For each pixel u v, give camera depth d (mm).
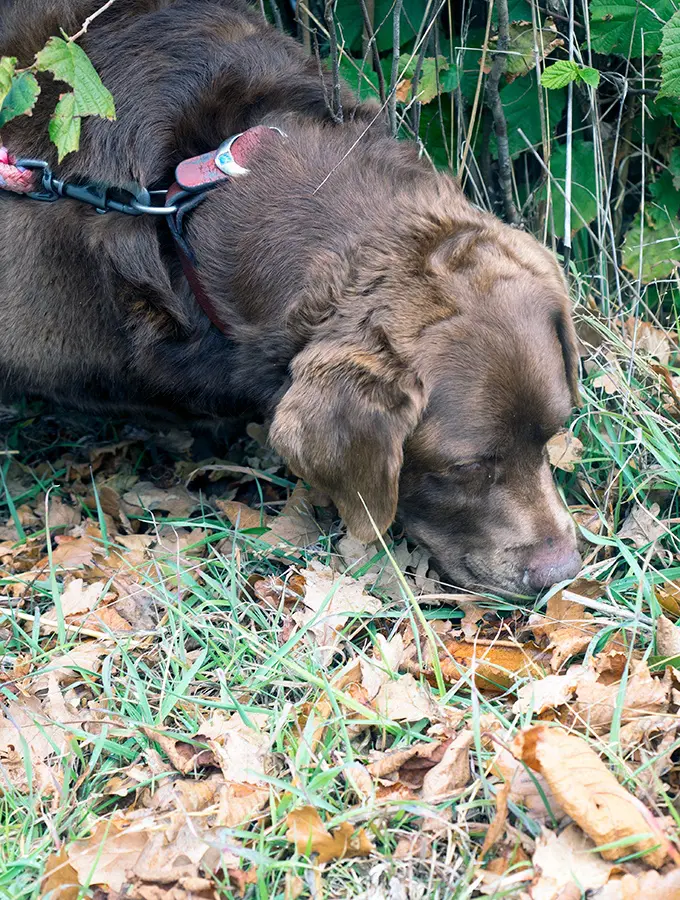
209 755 633
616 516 802
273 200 723
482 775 577
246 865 566
